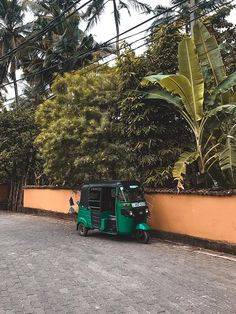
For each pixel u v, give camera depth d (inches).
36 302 219.9
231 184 401.7
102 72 564.1
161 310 203.0
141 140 465.1
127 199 422.9
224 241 356.5
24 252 371.2
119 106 490.0
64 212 690.8
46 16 1208.8
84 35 1101.7
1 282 263.3
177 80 399.9
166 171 444.8
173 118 474.3
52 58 1135.6
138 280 262.2
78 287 247.9
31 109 958.4
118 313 199.8
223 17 655.1
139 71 475.8
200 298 222.2
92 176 519.2
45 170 563.8
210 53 430.3
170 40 473.1
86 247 393.4
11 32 1285.7
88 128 498.6
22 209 889.5
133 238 451.2
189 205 400.2
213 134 426.6
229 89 394.6
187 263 313.9
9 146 847.7
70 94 532.7
